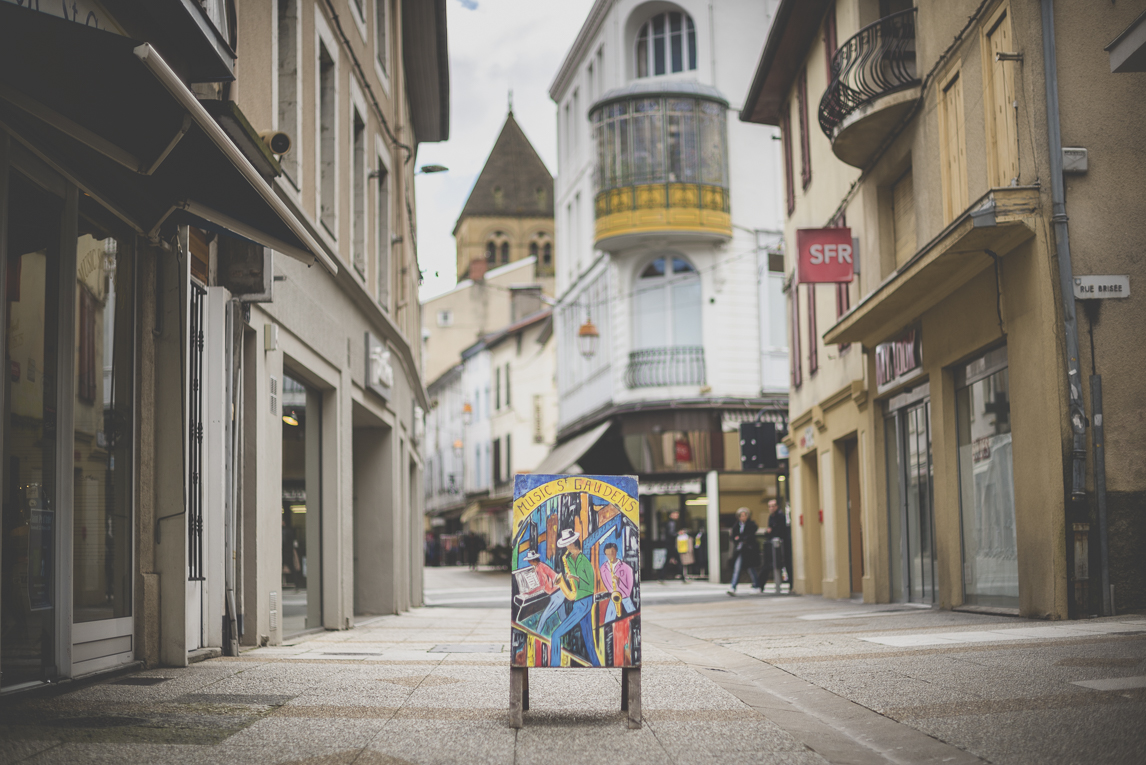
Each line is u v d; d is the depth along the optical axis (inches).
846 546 788.0
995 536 506.9
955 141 534.9
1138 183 441.4
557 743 198.2
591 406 1441.9
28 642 246.5
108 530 296.7
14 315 238.1
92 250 287.1
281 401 458.0
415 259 1015.6
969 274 504.1
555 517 217.6
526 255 3814.0
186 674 300.2
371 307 647.1
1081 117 443.8
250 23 421.7
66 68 202.1
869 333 660.1
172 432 328.5
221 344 370.6
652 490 1301.7
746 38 1337.4
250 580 408.8
